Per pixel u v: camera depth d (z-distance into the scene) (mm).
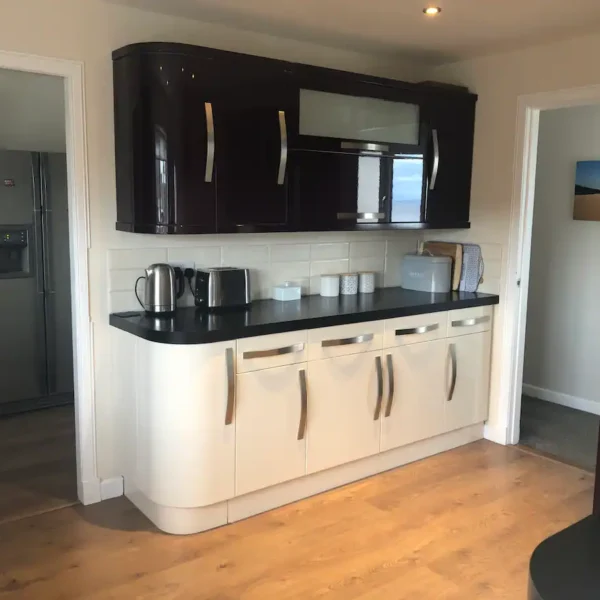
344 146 3416
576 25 3219
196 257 3389
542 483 3484
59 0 2828
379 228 3654
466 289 4078
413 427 3645
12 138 4637
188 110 2867
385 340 3416
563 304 4848
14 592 2461
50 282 4488
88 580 2545
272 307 3396
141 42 2924
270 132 3139
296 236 3760
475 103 3977
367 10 2998
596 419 4570
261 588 2518
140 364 2914
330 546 2824
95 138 3002
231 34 3316
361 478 3500
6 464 3646
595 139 4531
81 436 3139
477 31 3336
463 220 4055
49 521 3008
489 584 2568
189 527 2900
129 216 3002
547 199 4863
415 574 2629
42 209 4383
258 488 3023
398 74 4035
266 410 2988
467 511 3156
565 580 1080
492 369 4051
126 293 3176
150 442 2896
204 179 2951
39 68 2818
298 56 3578
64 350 4629
